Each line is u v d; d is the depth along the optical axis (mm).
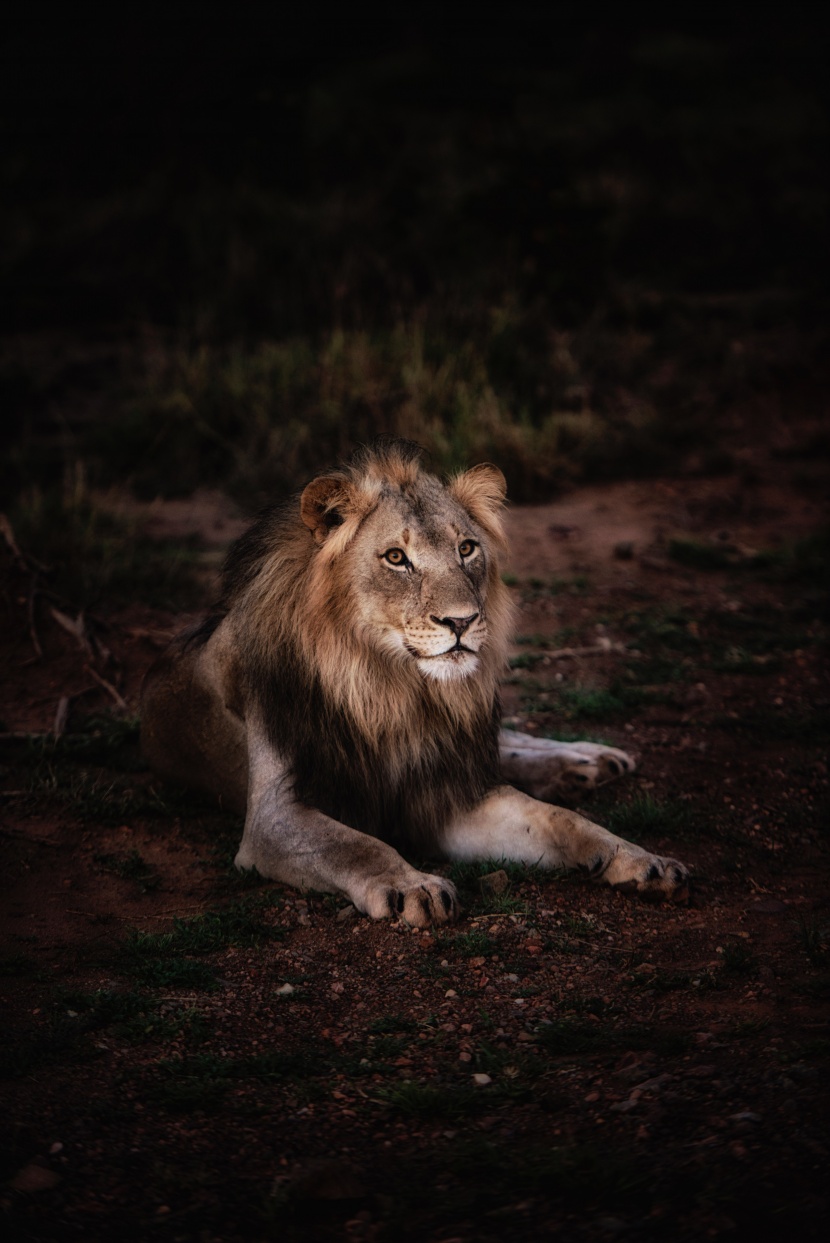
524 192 24641
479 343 21469
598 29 50219
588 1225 4812
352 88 43969
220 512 17734
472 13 51031
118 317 25719
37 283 26109
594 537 16750
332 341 21109
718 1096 5676
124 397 21656
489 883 8117
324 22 48094
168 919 8008
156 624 13617
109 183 31453
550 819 8508
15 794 9648
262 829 8531
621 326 24234
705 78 45906
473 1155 5309
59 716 11000
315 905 8047
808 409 21078
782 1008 6633
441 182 30672
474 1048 6363
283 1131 5641
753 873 8625
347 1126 5684
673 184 31641
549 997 6887
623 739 11016
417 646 8016
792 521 17281
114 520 16484
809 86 44125
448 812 8820
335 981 7129
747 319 24266
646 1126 5449
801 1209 4730
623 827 9273
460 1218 4934
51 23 33625
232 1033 6578
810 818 9461
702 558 15781
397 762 8602
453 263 24812
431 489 8414
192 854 9023
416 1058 6289
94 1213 4977
